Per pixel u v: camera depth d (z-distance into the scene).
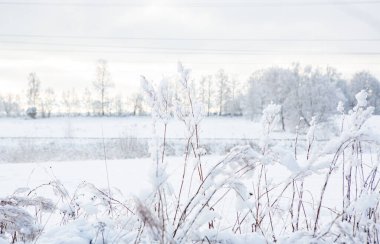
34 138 24.94
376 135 1.89
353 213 1.93
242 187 2.00
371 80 53.62
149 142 1.93
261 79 54.12
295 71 46.50
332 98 40.31
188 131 2.10
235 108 76.00
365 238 1.98
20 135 35.94
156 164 1.83
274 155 1.98
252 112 56.44
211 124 49.94
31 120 61.00
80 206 2.29
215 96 77.69
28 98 77.31
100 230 1.95
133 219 2.05
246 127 46.31
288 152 1.95
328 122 38.31
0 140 24.72
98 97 72.25
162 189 1.92
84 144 23.44
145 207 1.62
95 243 1.95
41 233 2.06
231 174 1.92
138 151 21.05
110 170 10.66
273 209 2.31
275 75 47.91
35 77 77.62
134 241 1.93
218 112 77.44
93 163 13.22
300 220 2.94
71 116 70.62
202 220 1.91
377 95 51.06
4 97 78.00
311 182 6.51
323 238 1.98
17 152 21.53
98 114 72.25
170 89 2.04
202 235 1.93
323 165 1.97
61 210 2.40
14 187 7.41
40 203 2.31
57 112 78.88
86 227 2.12
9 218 1.97
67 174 9.71
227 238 1.98
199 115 2.10
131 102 72.56
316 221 2.04
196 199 1.88
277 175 7.20
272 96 47.09
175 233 1.81
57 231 2.11
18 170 10.88
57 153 21.81
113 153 21.02
